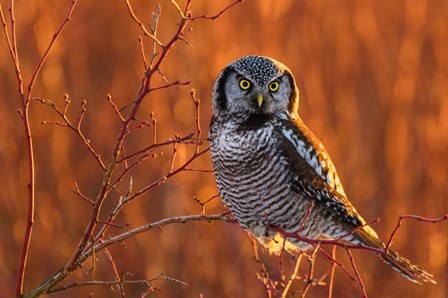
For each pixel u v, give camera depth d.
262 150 9.16
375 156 16.17
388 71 16.95
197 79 14.41
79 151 15.79
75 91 16.17
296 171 9.26
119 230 15.05
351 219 9.63
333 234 9.73
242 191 9.35
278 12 15.30
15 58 7.07
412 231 15.31
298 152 9.27
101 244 7.73
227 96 9.34
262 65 9.30
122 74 16.48
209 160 14.36
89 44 16.83
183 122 14.41
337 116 16.14
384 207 15.66
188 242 14.36
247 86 9.23
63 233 15.02
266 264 14.21
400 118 16.11
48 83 15.39
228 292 13.91
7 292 14.21
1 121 15.22
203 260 14.19
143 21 16.22
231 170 9.31
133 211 14.85
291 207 9.38
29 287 14.49
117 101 16.14
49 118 15.36
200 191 14.33
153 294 14.31
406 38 16.83
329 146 15.55
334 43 16.97
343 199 9.62
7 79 15.38
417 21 16.97
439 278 14.82
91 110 16.14
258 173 9.22
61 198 15.16
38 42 15.31
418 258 15.02
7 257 14.83
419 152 16.06
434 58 17.50
